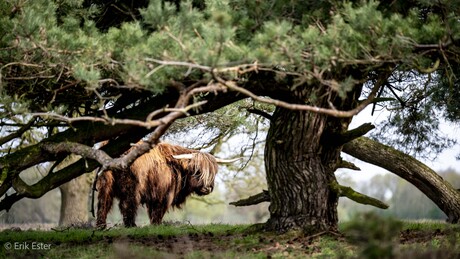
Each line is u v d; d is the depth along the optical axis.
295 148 43.25
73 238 47.75
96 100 43.75
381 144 55.47
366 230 23.75
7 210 43.69
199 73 33.84
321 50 32.03
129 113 42.16
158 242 43.53
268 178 44.72
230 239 43.47
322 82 32.34
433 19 33.75
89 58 35.38
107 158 36.72
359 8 32.91
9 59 36.91
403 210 95.12
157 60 31.22
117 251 36.16
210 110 42.78
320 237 41.94
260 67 34.50
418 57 34.34
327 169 44.97
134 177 61.38
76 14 41.50
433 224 52.25
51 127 45.69
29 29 34.91
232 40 33.06
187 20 31.81
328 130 43.94
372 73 46.38
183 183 65.56
